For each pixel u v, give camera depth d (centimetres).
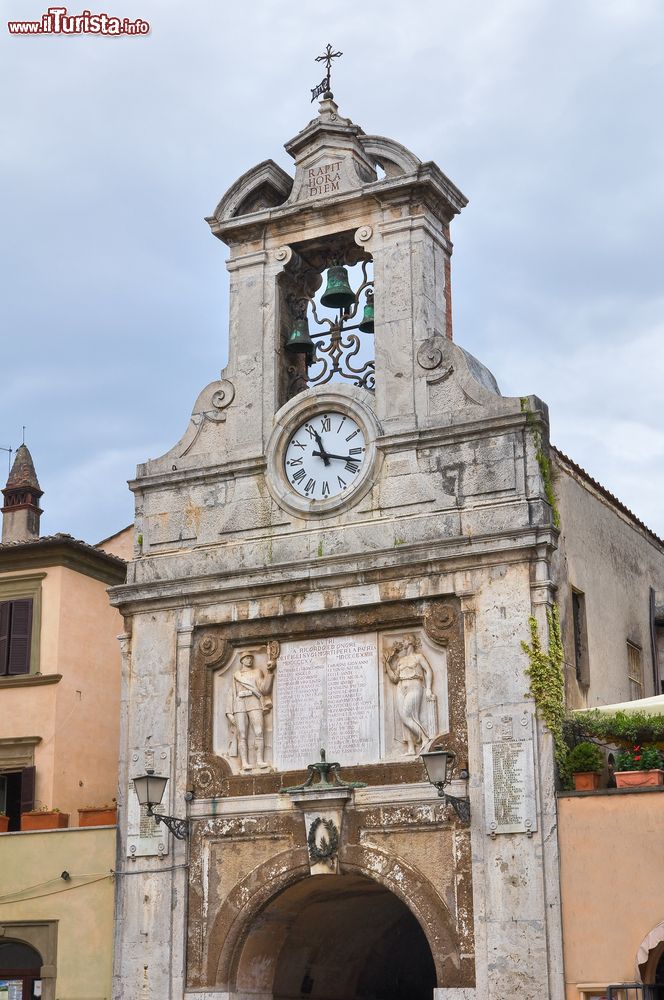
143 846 2612
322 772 2491
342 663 2562
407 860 2398
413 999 3200
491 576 2450
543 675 2364
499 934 2289
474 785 2373
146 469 2836
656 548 3198
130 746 2684
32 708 3253
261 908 2506
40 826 2770
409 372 2631
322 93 2877
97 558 3422
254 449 2736
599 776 2325
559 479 2616
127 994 2550
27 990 2681
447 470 2541
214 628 2683
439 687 2469
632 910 2206
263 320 2820
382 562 2530
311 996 2791
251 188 2884
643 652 2961
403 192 2727
